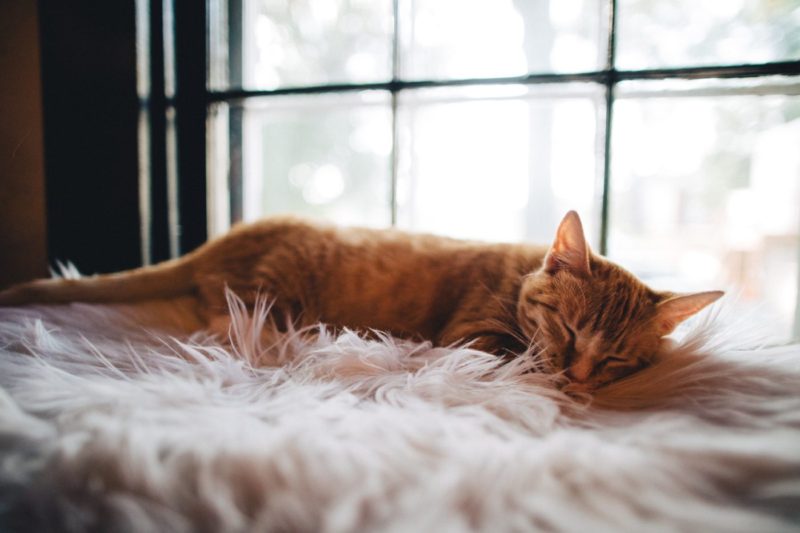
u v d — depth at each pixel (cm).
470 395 82
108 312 124
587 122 165
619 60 154
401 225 179
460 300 135
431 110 183
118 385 78
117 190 165
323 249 141
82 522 49
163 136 171
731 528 48
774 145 161
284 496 52
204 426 65
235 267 140
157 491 52
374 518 50
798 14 142
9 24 148
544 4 175
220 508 50
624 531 49
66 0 150
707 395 81
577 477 56
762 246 169
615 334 110
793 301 154
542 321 116
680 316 111
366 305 139
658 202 194
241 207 191
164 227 175
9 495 52
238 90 175
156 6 165
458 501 52
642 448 63
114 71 159
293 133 216
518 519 50
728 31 150
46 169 155
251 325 111
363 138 203
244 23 181
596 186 158
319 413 72
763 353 95
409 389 83
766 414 73
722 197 183
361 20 177
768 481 55
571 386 97
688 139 173
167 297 142
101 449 56
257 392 84
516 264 136
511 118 193
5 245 158
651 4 153
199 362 92
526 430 72
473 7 177
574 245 118
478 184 198
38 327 101
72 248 161
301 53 190
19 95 151
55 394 72
